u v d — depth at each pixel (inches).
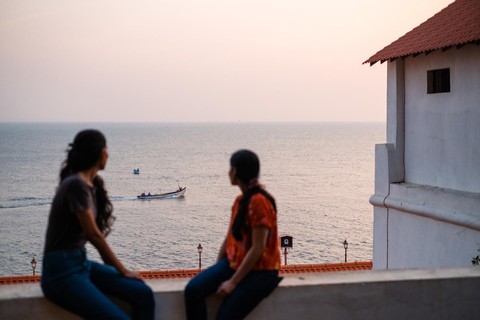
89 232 125.6
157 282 147.5
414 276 155.2
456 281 155.7
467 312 156.7
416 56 504.4
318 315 146.8
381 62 532.4
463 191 454.9
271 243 134.7
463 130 454.0
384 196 525.0
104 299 127.9
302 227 2925.7
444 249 454.6
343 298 148.0
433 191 463.8
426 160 498.3
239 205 134.1
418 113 506.6
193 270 936.9
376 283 149.9
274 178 5457.7
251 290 132.6
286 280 148.9
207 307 140.3
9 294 134.3
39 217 3339.1
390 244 524.4
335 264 897.5
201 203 3870.6
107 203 136.6
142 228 2893.7
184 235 2723.9
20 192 4532.5
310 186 4842.5
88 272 130.6
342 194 4318.4
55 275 125.3
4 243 2581.2
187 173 6048.2
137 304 134.6
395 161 522.3
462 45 429.1
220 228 2910.9
